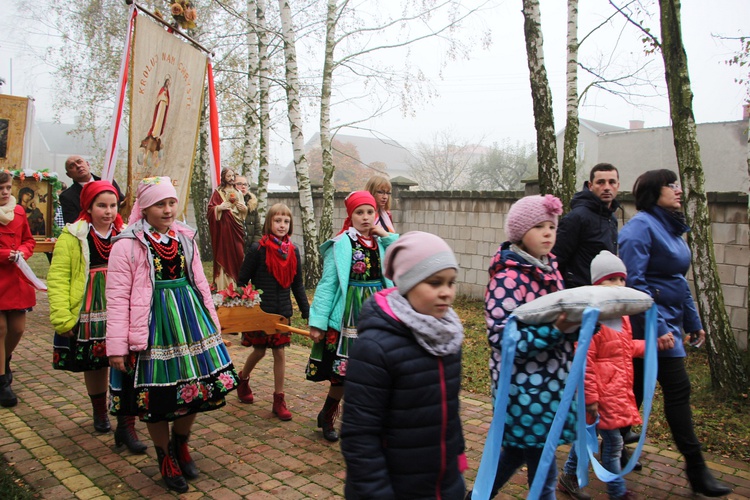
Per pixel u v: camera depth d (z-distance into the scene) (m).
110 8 17.06
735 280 6.59
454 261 1.99
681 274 3.53
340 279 3.96
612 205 3.77
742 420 4.46
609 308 2.27
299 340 7.21
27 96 7.34
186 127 6.48
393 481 1.95
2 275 4.81
